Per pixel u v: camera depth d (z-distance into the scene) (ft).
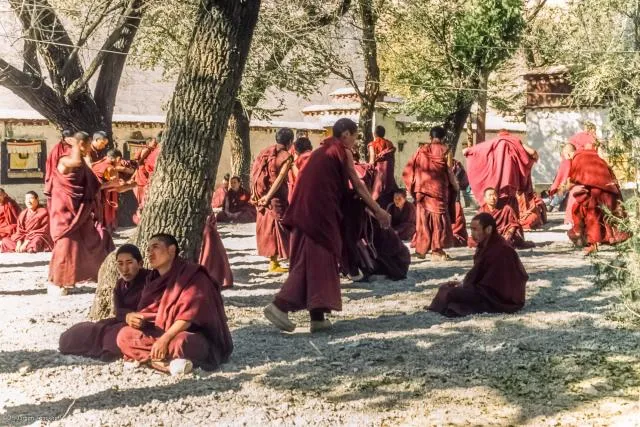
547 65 96.58
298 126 117.29
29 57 66.69
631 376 22.58
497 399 20.90
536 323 29.07
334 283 27.68
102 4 60.23
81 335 24.77
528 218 63.98
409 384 22.12
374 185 54.70
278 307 27.68
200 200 28.78
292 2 61.11
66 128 70.03
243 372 23.26
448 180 46.32
